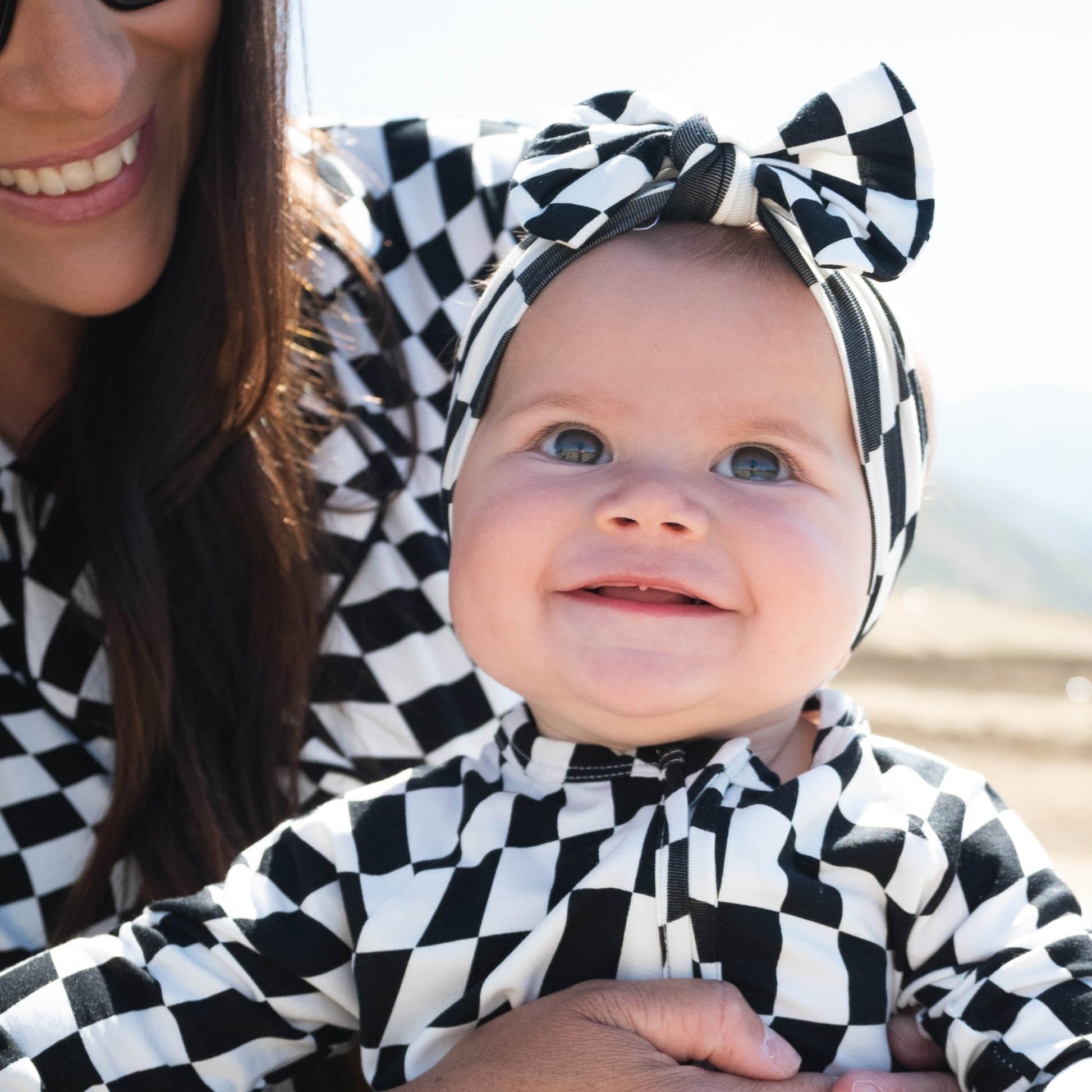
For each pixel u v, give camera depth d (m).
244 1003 1.19
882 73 1.21
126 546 1.49
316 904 1.20
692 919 1.10
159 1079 1.16
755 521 1.09
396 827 1.22
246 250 1.51
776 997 1.10
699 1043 1.06
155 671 1.49
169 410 1.54
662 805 1.14
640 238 1.18
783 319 1.14
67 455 1.56
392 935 1.16
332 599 1.61
